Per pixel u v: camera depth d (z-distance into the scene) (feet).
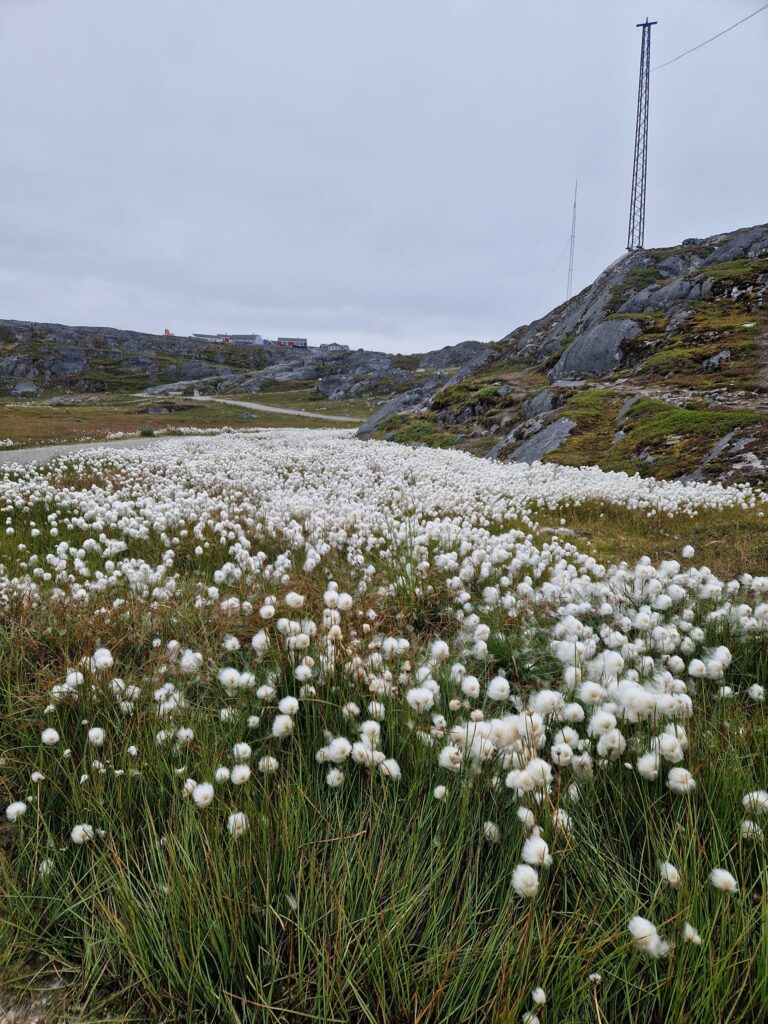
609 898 7.00
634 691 8.95
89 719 11.39
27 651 14.46
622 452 68.69
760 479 50.21
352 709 10.36
